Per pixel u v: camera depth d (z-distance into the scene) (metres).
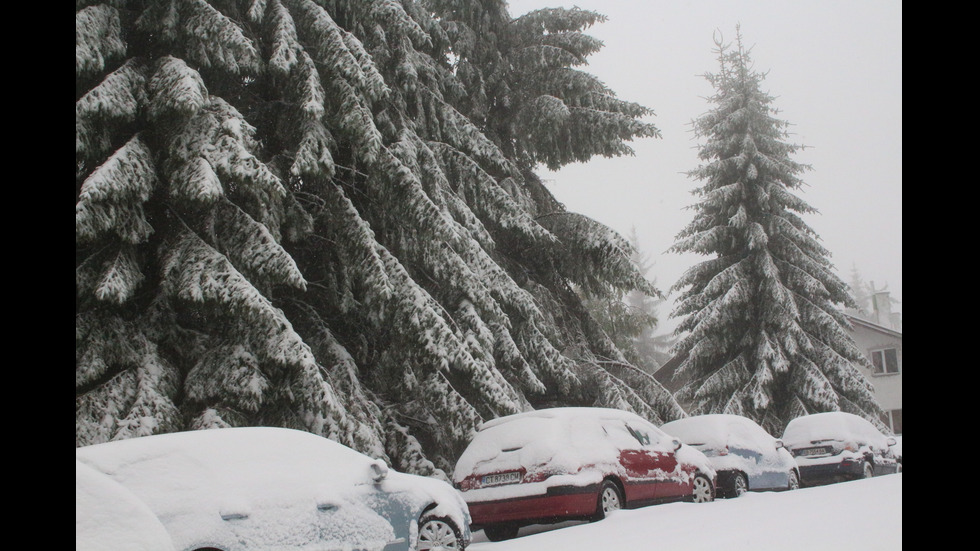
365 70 14.11
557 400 19.69
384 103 16.30
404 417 15.07
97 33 11.42
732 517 9.04
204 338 12.21
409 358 14.77
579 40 21.69
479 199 18.38
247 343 11.98
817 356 28.91
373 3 15.28
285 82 14.20
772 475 14.12
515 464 10.12
